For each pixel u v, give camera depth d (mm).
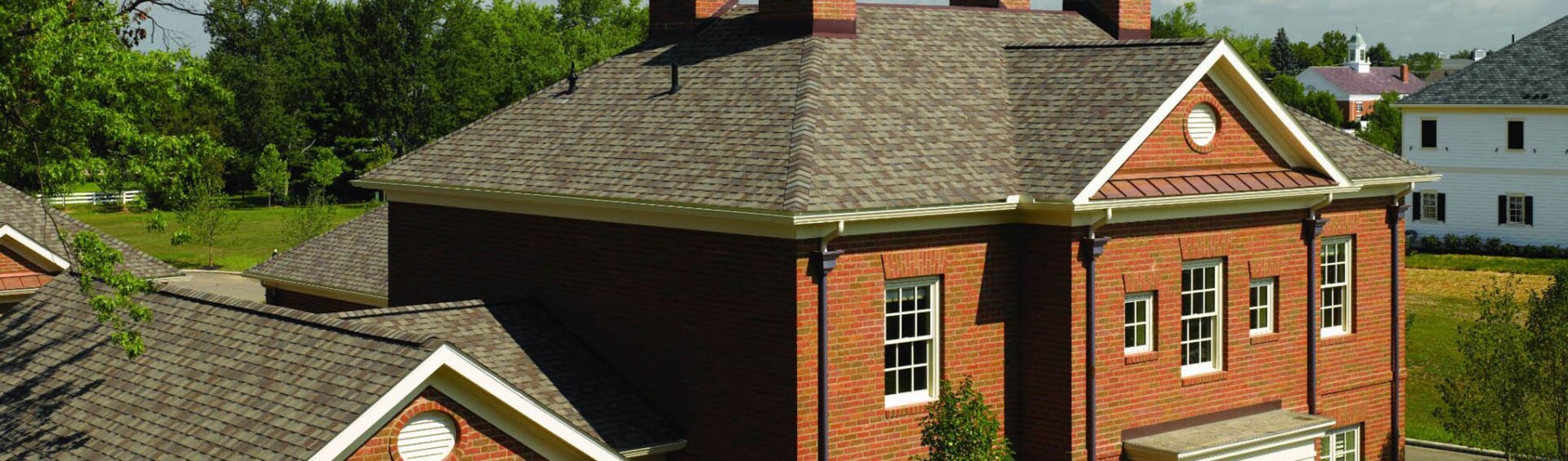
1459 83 72562
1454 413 27594
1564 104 67562
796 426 21656
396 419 19188
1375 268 28922
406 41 114188
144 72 28922
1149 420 24844
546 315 25719
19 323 26672
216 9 36562
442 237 28281
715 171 22984
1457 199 72250
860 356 22438
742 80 25844
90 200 107688
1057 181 23297
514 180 25797
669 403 23797
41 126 28031
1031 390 24203
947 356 23438
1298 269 27000
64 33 27344
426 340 19625
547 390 23359
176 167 29531
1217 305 25953
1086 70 25859
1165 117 24016
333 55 115562
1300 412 27203
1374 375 28984
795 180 21609
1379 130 89500
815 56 25484
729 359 22688
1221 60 24688
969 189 23047
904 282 23062
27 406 22938
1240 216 25922
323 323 21766
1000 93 26312
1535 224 69375
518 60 117562
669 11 29406
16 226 31984
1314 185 26203
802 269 21516
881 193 22047
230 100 31484
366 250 35062
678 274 23438
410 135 115188
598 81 28516
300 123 114938
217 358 22281
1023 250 24109
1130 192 23547
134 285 24297
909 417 23156
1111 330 24078
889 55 26453
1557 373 26156
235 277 70938
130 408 21750
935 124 24531
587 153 25578
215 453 19453
